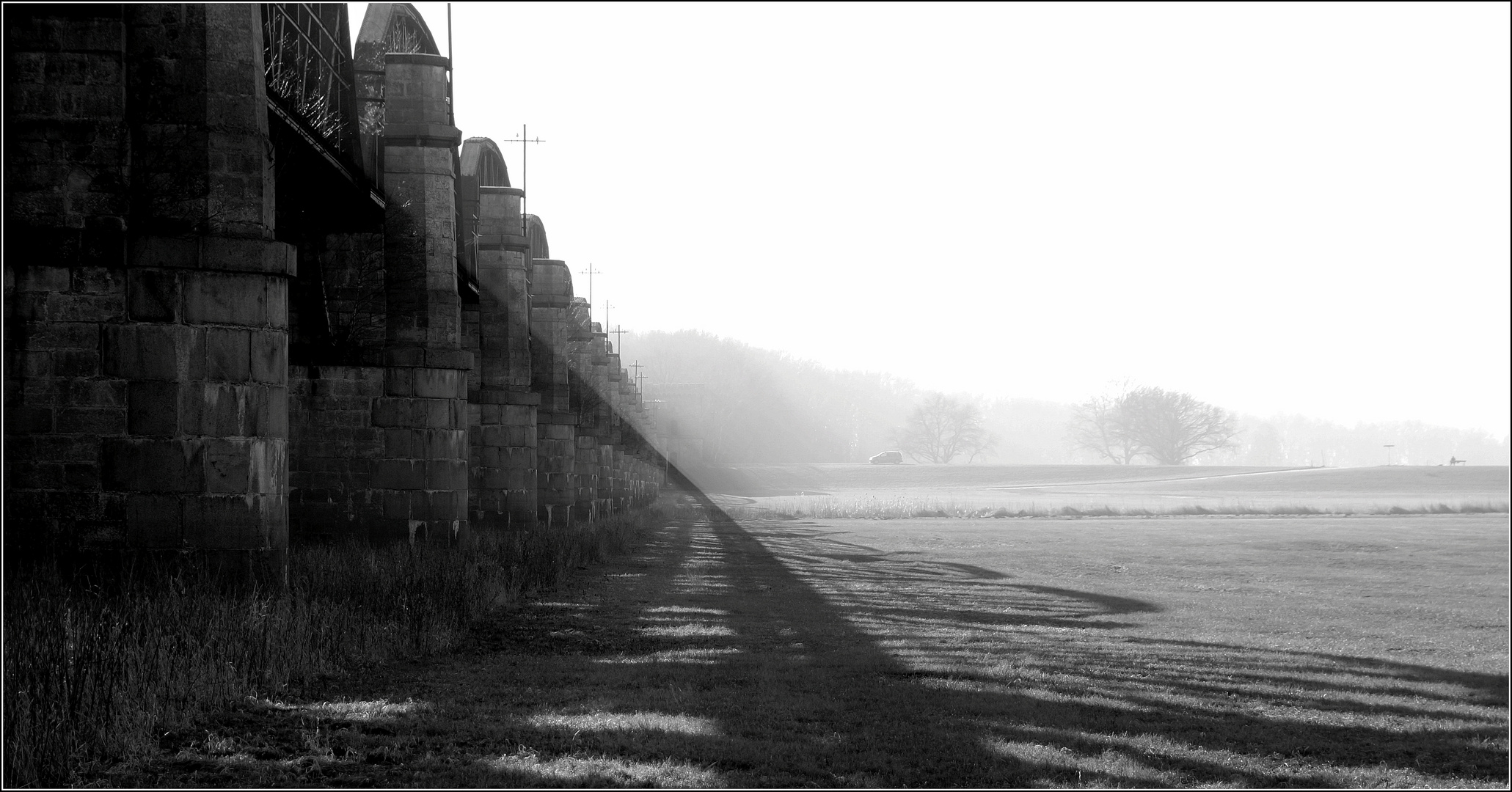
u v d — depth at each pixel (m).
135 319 15.28
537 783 8.23
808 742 9.52
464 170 38.41
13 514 15.16
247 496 15.41
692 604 19.89
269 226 16.25
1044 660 13.96
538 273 47.84
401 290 27.28
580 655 14.20
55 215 15.33
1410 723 10.65
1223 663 14.01
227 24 15.73
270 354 15.79
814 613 18.89
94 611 13.38
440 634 14.65
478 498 37.06
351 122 26.11
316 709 10.52
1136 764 8.99
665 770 8.59
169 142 15.54
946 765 8.86
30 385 15.21
